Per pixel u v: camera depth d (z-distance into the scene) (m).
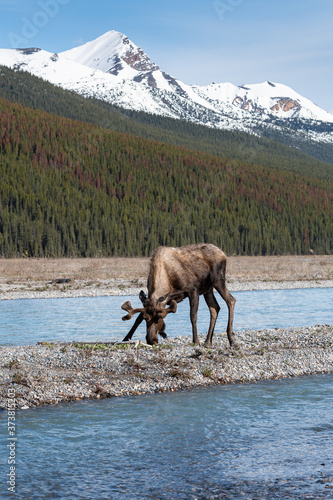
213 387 15.68
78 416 12.91
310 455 10.59
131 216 170.75
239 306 39.59
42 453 10.66
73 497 8.87
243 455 10.59
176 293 18.56
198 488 9.20
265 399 14.41
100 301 44.00
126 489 9.16
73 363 17.28
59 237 139.12
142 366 17.06
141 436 11.60
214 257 19.34
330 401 14.25
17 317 32.88
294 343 21.86
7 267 85.62
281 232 188.00
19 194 160.62
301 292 51.91
